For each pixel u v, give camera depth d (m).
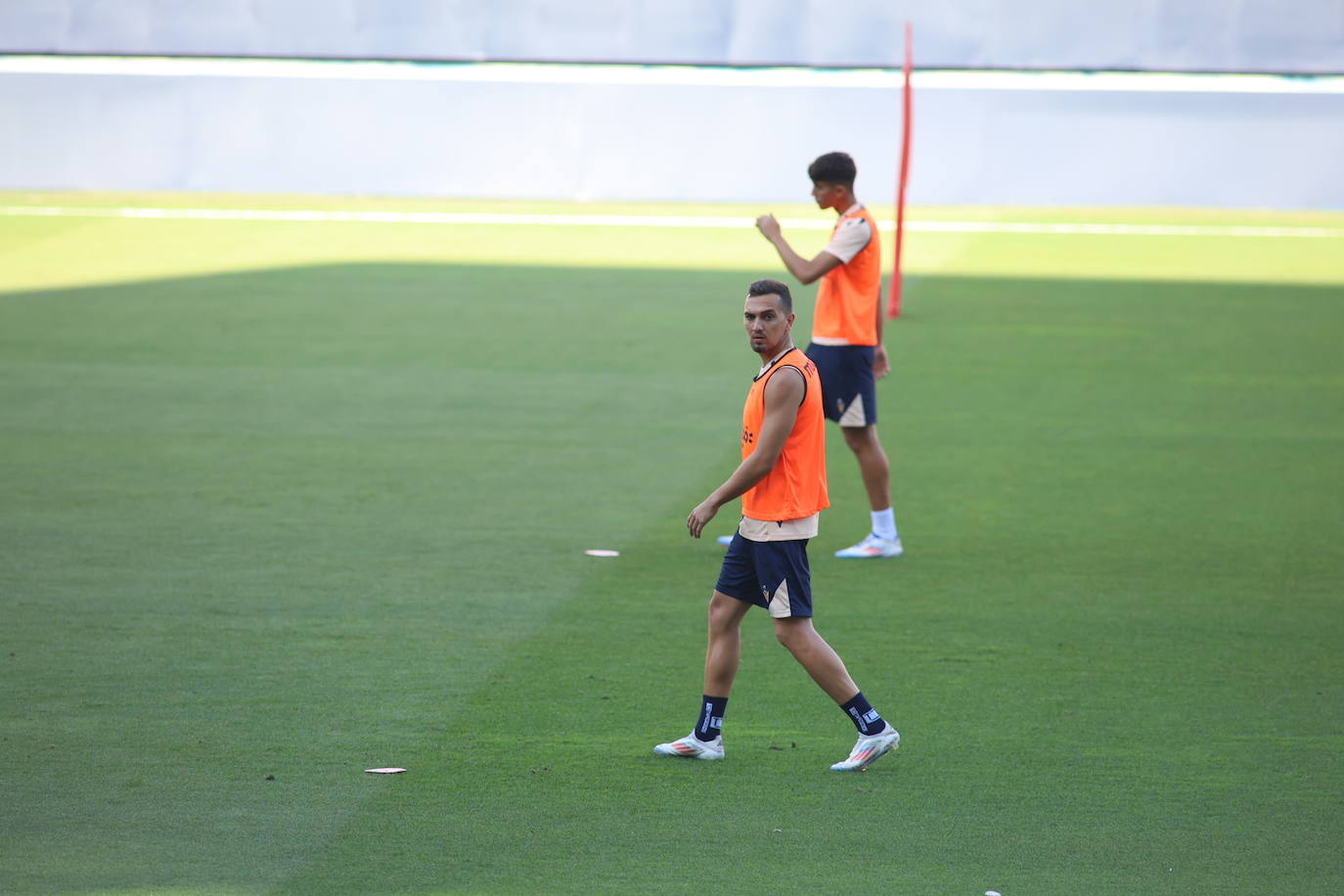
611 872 18.61
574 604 29.89
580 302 70.88
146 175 119.75
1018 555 33.62
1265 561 33.12
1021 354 59.09
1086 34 117.12
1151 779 21.67
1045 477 40.78
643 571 32.12
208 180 119.81
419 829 19.78
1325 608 29.88
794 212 109.44
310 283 75.38
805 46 119.12
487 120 119.31
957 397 51.31
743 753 22.59
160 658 26.47
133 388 51.38
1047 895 18.09
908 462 42.53
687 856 19.08
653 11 119.44
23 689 24.89
